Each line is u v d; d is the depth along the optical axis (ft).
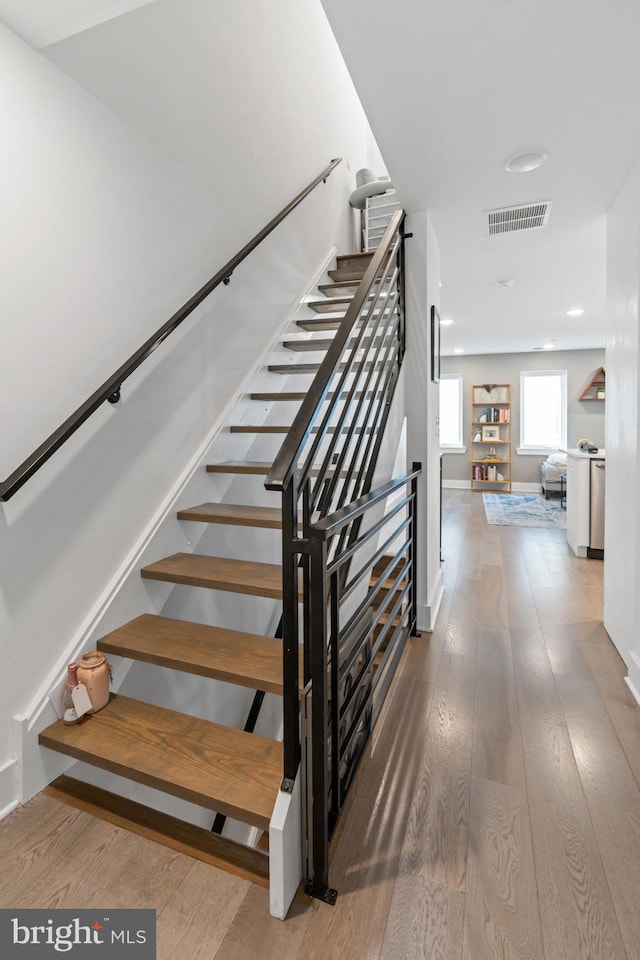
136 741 4.66
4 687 4.66
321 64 12.44
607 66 5.13
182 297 7.13
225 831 7.99
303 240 11.41
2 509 4.62
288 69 10.52
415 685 7.14
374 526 5.68
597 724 6.18
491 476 27.71
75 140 5.27
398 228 8.18
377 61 5.05
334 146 13.51
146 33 6.30
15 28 4.55
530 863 4.17
